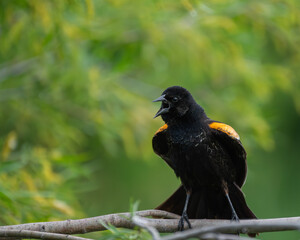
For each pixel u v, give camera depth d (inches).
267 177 601.9
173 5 455.2
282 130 608.7
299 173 601.9
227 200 319.3
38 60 465.4
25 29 433.1
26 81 469.1
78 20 439.8
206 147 313.1
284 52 530.9
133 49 482.9
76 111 490.3
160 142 332.8
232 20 483.2
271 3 479.2
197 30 479.2
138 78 539.5
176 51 490.3
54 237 247.9
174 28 475.8
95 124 484.1
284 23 484.1
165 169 575.5
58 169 446.6
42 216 335.3
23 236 251.8
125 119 478.9
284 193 598.5
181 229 294.8
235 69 513.3
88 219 275.7
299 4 473.7
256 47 544.7
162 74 538.0
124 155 565.6
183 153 315.6
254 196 597.3
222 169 314.8
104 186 565.6
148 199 564.7
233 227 199.8
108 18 466.6
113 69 466.6
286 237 557.9
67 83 450.6
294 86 542.3
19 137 475.8
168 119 321.7
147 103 495.5
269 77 528.7
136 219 219.3
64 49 430.0
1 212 329.4
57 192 372.5
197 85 544.1
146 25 466.3
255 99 548.4
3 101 471.5
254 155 581.6
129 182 569.3
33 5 373.1
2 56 484.7
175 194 323.3
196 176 315.9
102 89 466.0
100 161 566.3
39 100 470.6
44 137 475.8
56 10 378.9
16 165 356.5
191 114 317.1
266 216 588.1
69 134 475.2
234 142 310.2
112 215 277.0
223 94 544.1
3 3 382.0
